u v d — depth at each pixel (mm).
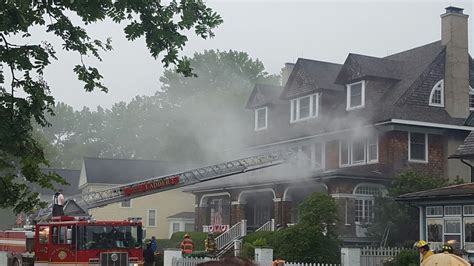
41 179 11094
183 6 11938
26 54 11047
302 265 23297
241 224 36375
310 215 26688
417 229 29078
